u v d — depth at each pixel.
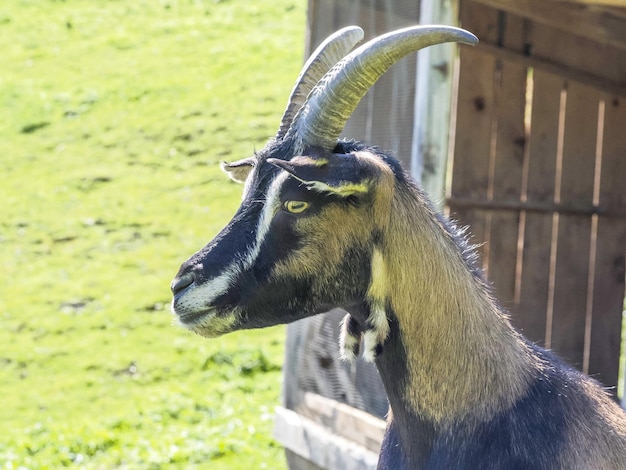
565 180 6.98
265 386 10.59
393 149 5.75
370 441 5.74
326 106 3.28
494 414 3.49
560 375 3.66
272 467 8.41
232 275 3.48
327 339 6.37
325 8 6.62
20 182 17.59
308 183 3.21
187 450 8.84
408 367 3.55
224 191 16.72
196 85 21.06
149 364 11.36
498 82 6.62
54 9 25.89
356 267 3.47
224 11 25.17
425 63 5.29
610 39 6.12
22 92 21.41
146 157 18.20
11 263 14.68
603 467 3.46
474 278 3.64
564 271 7.06
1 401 10.64
